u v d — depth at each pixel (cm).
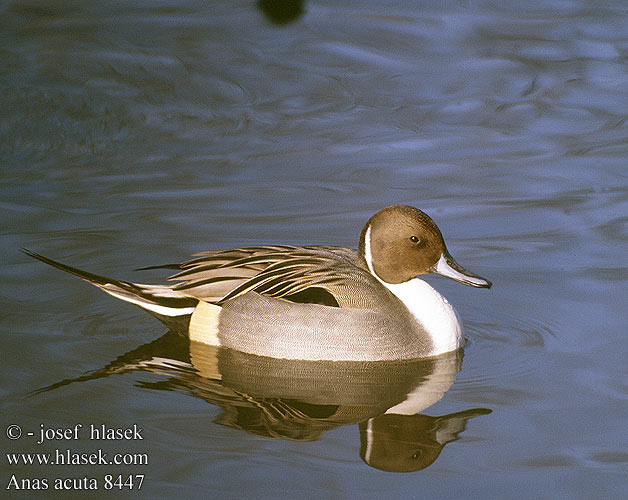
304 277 1081
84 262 1237
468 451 876
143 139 1662
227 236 1314
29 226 1338
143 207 1405
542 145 1623
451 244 1300
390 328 1060
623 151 1590
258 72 1925
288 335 1065
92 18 2156
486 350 1078
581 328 1105
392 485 823
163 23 2136
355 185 1484
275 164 1567
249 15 2189
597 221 1356
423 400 974
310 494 812
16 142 1638
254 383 1012
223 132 1694
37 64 1925
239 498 805
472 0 2273
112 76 1892
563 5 2245
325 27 2131
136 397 967
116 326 1123
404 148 1622
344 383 1016
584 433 900
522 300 1172
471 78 1900
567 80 1878
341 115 1758
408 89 1859
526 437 896
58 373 1009
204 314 1092
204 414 939
